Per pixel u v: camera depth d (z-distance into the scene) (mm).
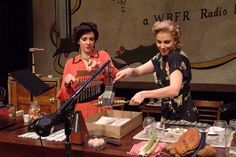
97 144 1845
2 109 2363
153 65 2410
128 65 4988
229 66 4492
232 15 4422
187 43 4668
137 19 4895
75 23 5215
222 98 4629
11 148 2043
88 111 2615
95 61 2721
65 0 5230
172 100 2283
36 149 1968
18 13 5324
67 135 1633
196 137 1725
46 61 5430
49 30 5367
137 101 1952
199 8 4578
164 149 1827
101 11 5074
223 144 1916
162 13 4758
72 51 5234
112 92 2025
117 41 5027
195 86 4555
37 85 2234
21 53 5398
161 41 2170
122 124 2117
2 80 5234
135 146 1872
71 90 2504
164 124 2125
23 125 2439
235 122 2139
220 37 4504
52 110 3934
